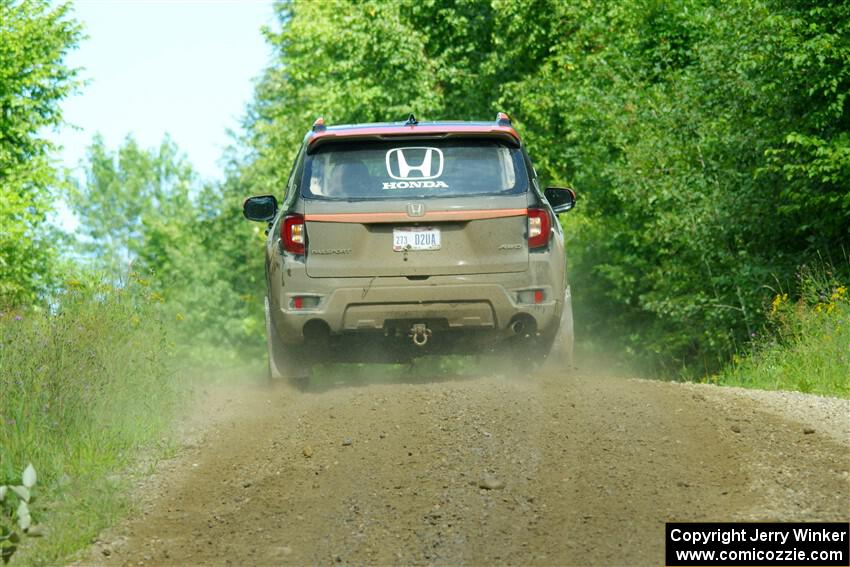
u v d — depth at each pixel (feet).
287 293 77.41
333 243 76.89
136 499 57.16
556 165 246.88
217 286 451.53
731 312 156.66
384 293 76.54
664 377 183.93
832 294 123.85
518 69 274.77
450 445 62.08
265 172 401.70
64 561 48.11
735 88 160.35
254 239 442.91
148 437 71.46
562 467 57.47
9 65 254.68
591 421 66.49
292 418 72.69
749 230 158.10
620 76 201.16
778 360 113.50
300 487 56.80
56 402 68.18
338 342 79.10
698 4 207.21
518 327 78.07
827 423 67.92
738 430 64.75
